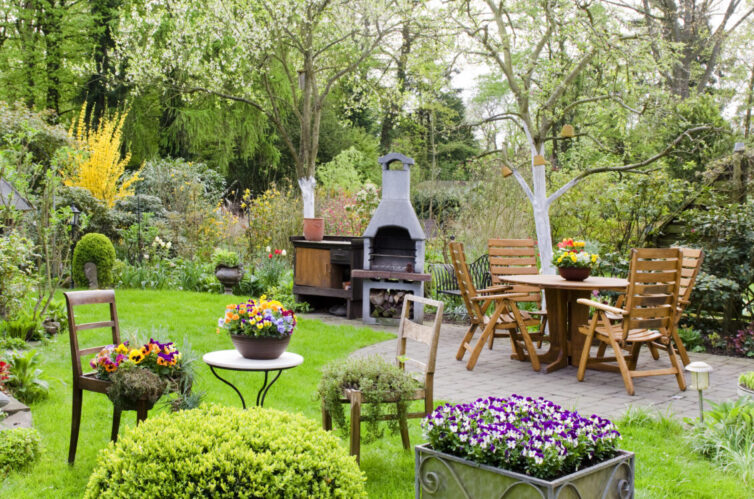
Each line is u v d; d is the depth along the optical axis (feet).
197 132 71.05
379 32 44.68
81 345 24.54
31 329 24.80
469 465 9.34
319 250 35.73
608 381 22.15
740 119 61.00
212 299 35.94
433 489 9.87
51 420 16.12
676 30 59.41
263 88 66.03
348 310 34.63
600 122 34.01
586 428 9.67
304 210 46.75
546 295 24.94
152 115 76.07
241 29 43.45
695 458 14.20
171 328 27.53
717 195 30.81
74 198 44.52
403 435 14.30
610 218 35.14
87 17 78.48
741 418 14.46
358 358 14.20
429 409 13.93
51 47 80.33
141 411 12.97
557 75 33.04
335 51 49.88
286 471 8.35
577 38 28.73
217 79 47.37
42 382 18.06
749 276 28.19
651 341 22.61
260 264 45.06
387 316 33.65
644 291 20.70
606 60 29.19
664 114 31.27
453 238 39.83
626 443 15.03
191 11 46.85
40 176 43.86
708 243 30.01
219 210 52.90
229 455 8.43
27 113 50.19
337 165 81.87
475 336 30.68
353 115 98.84
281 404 17.93
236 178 82.28
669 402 19.43
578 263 23.59
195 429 9.00
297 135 84.28
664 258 21.20
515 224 41.34
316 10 44.73
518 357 25.46
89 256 39.24
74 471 13.14
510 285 27.40
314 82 47.03
